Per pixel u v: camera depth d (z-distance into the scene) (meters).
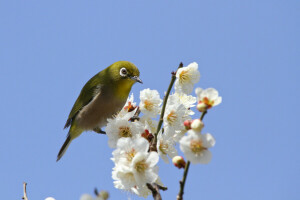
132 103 10.71
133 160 6.77
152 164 6.88
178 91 9.44
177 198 6.07
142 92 9.79
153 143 7.73
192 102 10.01
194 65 9.51
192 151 6.07
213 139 6.06
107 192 4.87
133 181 7.04
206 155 6.05
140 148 7.13
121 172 7.07
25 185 7.96
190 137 6.06
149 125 9.95
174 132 8.93
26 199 7.77
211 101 6.12
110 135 8.91
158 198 6.88
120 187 7.63
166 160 8.65
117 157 7.12
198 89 6.14
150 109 9.76
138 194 7.79
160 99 9.80
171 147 8.76
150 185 6.96
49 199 7.22
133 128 8.94
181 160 6.87
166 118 9.02
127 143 7.16
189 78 9.48
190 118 9.34
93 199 4.57
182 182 6.06
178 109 9.11
